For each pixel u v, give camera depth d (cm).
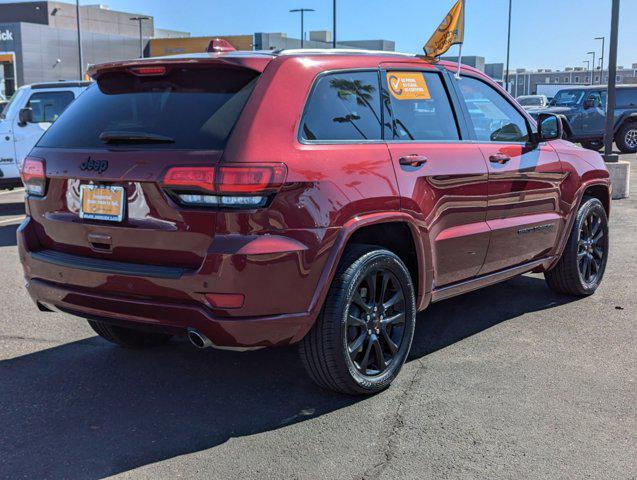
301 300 328
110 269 334
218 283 310
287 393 382
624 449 315
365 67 385
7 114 1184
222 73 342
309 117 344
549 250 524
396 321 385
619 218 956
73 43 5997
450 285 434
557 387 384
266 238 314
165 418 352
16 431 338
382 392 380
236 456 312
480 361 424
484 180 439
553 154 517
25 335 485
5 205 1254
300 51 363
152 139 332
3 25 5594
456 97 445
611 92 1228
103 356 443
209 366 425
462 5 443
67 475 297
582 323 499
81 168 348
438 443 321
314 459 308
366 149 364
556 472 295
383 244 397
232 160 310
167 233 321
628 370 409
